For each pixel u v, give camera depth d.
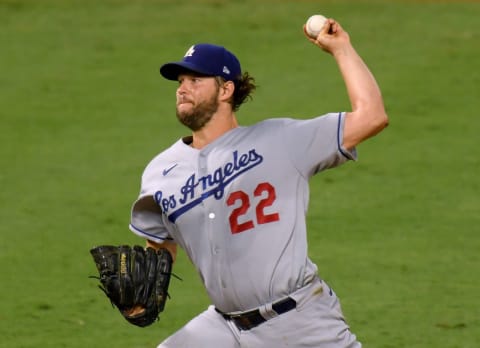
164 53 67.25
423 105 57.62
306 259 18.42
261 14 74.50
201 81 18.81
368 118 18.08
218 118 18.98
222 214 18.47
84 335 30.61
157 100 59.72
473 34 69.25
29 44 69.88
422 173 48.47
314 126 18.36
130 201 45.78
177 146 19.44
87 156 51.62
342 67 18.48
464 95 58.88
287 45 68.06
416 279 35.75
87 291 35.19
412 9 75.19
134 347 29.47
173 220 19.11
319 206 44.59
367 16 73.56
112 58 66.94
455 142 52.44
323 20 18.77
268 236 18.27
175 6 76.94
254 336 18.81
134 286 19.16
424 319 31.59
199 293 34.97
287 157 18.36
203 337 19.44
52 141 53.88
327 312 18.62
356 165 49.81
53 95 60.91
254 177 18.36
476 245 39.56
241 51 67.00
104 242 40.75
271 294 18.36
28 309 33.16
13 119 57.19
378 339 29.75
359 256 38.44
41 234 41.72
